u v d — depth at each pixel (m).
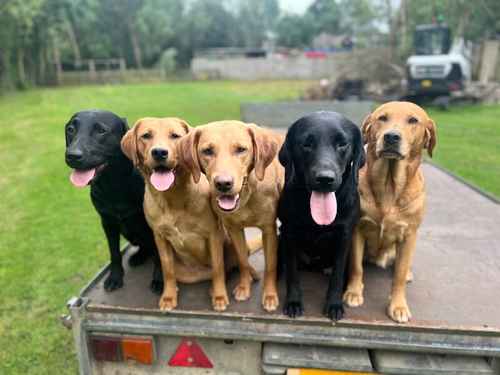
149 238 1.45
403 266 1.23
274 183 1.27
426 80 8.46
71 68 24.33
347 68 10.19
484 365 1.08
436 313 1.17
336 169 1.08
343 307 1.18
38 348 2.02
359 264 1.30
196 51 29.36
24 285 2.52
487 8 9.41
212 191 1.14
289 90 13.12
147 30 27.81
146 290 1.35
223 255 1.40
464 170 4.43
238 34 34.88
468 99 9.05
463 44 10.32
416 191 1.24
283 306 1.22
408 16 10.32
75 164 1.24
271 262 1.28
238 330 1.13
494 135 6.13
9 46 14.59
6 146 6.06
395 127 1.20
